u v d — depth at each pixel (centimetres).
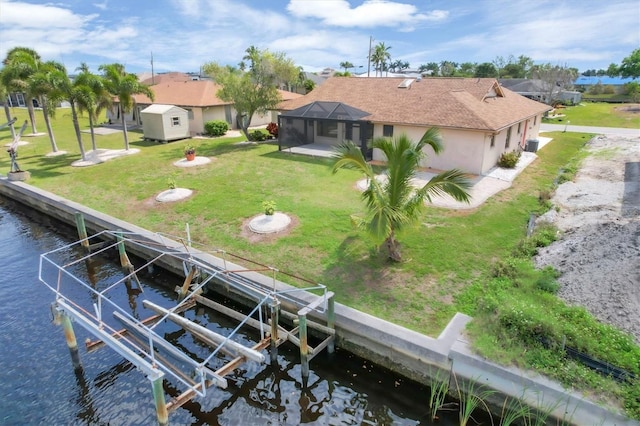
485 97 2280
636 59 7938
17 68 2622
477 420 706
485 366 684
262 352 914
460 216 1416
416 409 746
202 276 1156
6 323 1034
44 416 747
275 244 1247
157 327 1009
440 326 838
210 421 738
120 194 1802
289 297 948
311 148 2572
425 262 1102
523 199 1595
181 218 1500
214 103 3297
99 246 1488
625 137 2928
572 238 1143
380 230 952
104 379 838
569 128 3569
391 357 813
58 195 1812
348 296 960
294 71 2780
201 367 744
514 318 730
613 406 591
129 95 2589
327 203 1573
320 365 873
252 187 1811
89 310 1098
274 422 734
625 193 1605
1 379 838
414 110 2133
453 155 1980
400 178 1005
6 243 1561
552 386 631
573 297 865
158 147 2803
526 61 9212
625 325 755
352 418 738
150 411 758
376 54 7194
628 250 945
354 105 2438
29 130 3684
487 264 1088
